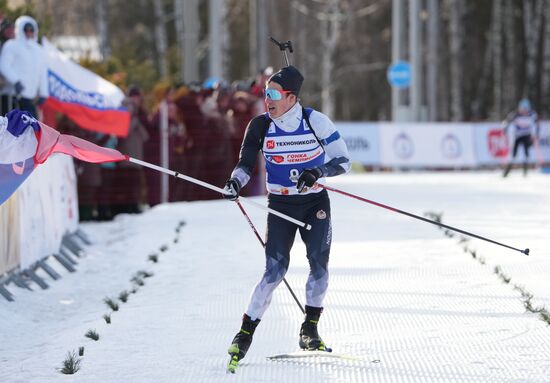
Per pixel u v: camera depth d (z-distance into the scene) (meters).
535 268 23.23
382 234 30.88
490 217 35.31
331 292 21.28
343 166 15.64
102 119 35.47
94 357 16.61
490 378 14.43
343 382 14.43
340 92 135.62
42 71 32.25
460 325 17.83
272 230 16.03
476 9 131.12
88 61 47.03
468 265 24.16
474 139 77.44
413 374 14.77
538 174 66.50
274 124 15.80
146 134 40.75
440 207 39.59
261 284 15.75
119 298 22.02
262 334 17.77
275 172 15.99
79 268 27.64
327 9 114.50
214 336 17.75
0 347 18.34
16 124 18.50
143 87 63.66
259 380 14.64
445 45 133.38
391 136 75.50
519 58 129.50
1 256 22.34
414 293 20.91
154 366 15.77
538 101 116.81
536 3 117.31
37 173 25.69
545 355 15.59
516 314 18.50
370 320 18.53
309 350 16.19
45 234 26.53
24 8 41.53
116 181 39.56
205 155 43.91
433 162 76.06
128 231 34.97
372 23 132.12
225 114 44.12
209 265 26.02
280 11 132.75
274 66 130.00
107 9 105.00
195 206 41.53
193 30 56.06
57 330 19.72
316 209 16.09
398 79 77.19
